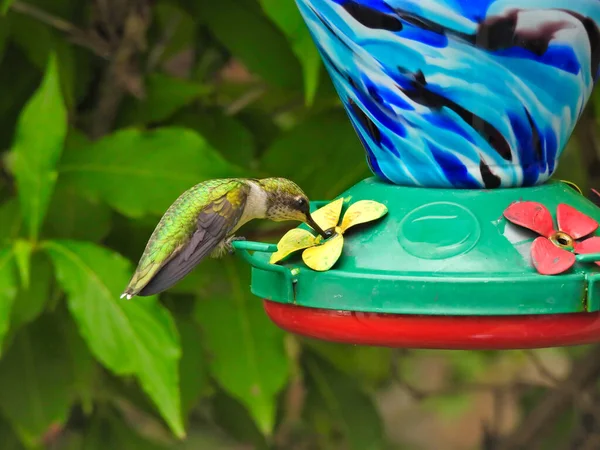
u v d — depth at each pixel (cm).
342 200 358
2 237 442
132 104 503
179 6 484
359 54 336
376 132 350
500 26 317
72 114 491
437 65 325
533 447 638
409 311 306
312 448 648
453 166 338
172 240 406
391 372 686
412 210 334
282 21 389
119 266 406
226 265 471
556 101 335
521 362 749
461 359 755
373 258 323
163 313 401
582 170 548
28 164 409
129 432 555
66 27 494
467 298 302
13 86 502
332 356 575
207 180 426
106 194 426
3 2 467
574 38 325
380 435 570
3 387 486
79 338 491
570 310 304
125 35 496
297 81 471
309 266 324
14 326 453
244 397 455
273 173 464
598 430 614
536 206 326
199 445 658
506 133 333
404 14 321
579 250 318
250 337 462
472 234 321
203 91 490
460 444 867
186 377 488
